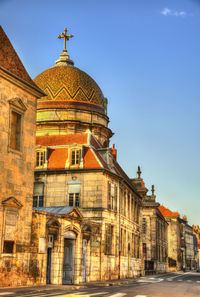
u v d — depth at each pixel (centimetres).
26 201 2495
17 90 2489
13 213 2369
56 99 5156
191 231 15300
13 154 2412
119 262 4069
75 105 5128
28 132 2573
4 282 2253
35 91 2638
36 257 2602
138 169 6194
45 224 2722
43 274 2661
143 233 7331
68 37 5953
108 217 3831
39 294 1905
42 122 4969
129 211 4891
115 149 5497
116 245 4038
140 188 5722
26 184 2511
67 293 2028
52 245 2845
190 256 14575
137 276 5125
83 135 4222
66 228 2994
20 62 2647
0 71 2309
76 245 3161
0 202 2267
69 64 5778
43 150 3953
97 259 3572
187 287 2844
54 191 3822
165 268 8550
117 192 4178
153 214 7356
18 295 1802
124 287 2786
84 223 3291
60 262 2870
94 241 3519
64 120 4953
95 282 3300
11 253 2333
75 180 3800
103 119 5316
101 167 3784
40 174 3884
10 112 2406
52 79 5331
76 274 3100
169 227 10788
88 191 3750
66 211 3034
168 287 2808
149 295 2009
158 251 7606
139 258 5416
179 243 11438
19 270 2391
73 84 5275
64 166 3856
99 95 5406
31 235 2575
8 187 2347
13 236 2355
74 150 3909
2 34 2542
